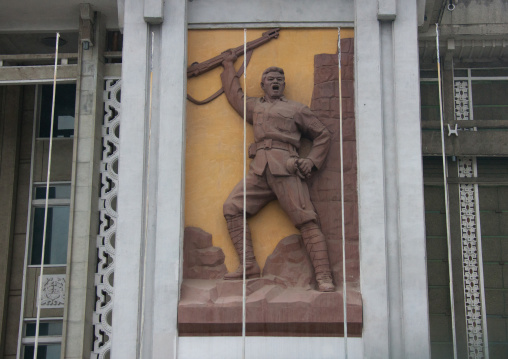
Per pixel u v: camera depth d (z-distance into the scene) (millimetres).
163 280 10023
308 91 11094
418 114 10508
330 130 10836
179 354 9805
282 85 10891
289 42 11328
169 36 10992
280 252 10398
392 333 9750
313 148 10688
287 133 10656
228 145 10898
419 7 11148
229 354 9797
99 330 10984
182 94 10750
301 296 9977
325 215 10508
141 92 10711
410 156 10336
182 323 9859
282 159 10508
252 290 10109
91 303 10984
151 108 10703
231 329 9867
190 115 11008
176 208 10289
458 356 11352
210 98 11070
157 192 10352
